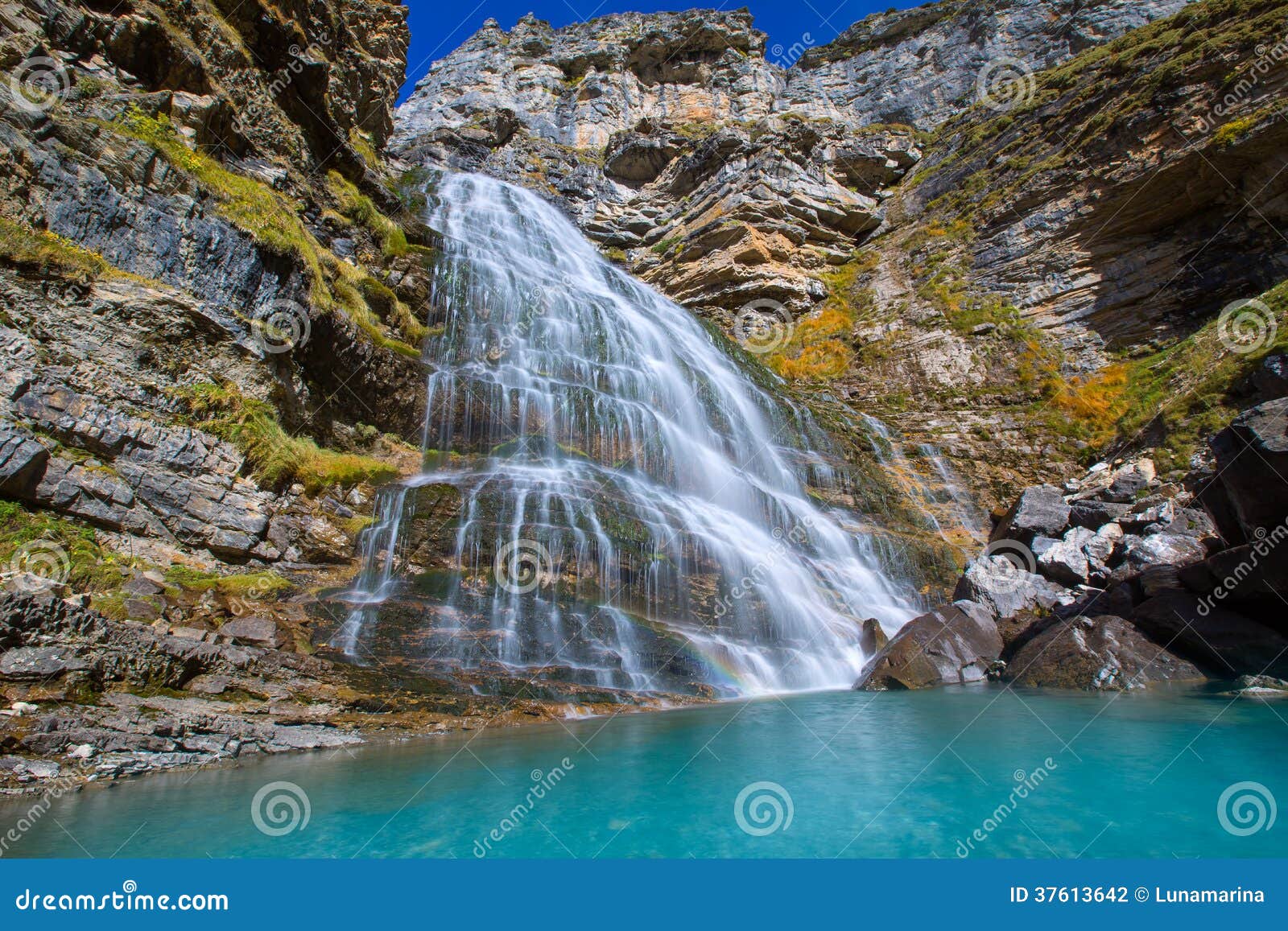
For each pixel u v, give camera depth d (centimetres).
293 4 1988
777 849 470
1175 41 2727
